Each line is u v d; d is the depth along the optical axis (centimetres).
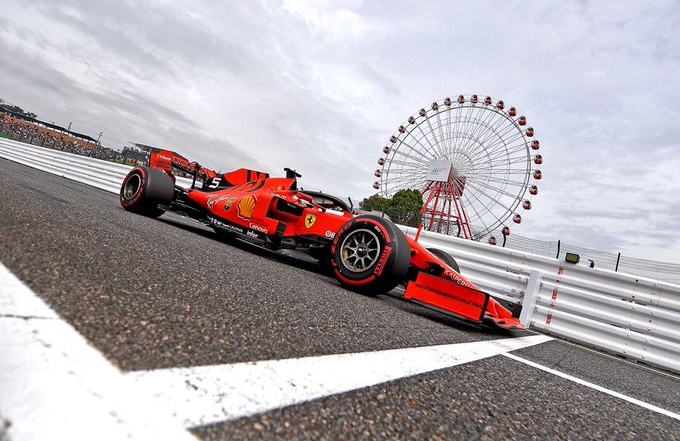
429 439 86
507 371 178
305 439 70
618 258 587
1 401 53
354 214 424
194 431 61
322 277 363
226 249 353
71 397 59
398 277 300
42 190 394
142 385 70
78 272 129
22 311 85
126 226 281
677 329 377
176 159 496
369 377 113
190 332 106
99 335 86
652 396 220
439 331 238
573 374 221
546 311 439
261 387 85
